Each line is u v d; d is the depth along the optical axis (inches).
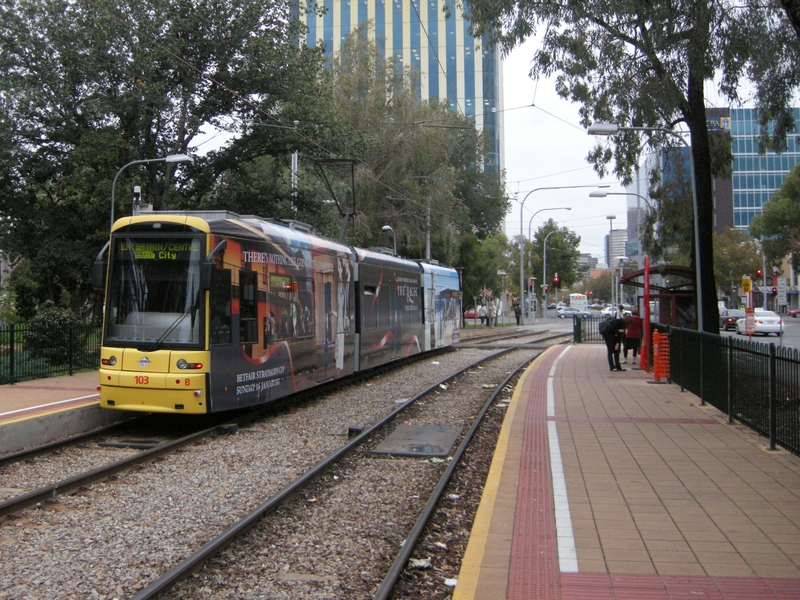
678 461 347.6
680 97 643.5
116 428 480.4
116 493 318.7
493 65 3002.0
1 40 848.3
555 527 247.0
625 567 209.3
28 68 863.7
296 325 565.9
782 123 659.4
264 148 985.5
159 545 250.2
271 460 386.6
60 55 851.4
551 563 212.7
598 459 352.8
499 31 627.5
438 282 1112.8
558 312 3376.0
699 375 562.6
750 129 3171.8
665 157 834.8
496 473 324.8
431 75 2977.4
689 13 570.6
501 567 209.5
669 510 266.2
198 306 447.8
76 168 830.5
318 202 1048.2
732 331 1904.5
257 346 498.0
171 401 441.7
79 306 1088.2
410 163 1459.2
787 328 1932.8
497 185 2445.9
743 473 322.3
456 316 1251.2
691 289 845.2
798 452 344.8
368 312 764.6
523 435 417.1
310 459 390.6
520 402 554.9
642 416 484.4
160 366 442.9
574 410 513.3
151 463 376.5
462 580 199.8
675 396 585.9
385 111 1427.2
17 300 1153.4
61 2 854.5
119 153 847.7
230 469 365.4
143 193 882.8
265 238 517.3
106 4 829.2
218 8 890.7
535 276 3304.6
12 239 902.4
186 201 969.5
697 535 237.8
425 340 1023.0
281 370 534.6
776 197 1969.7
